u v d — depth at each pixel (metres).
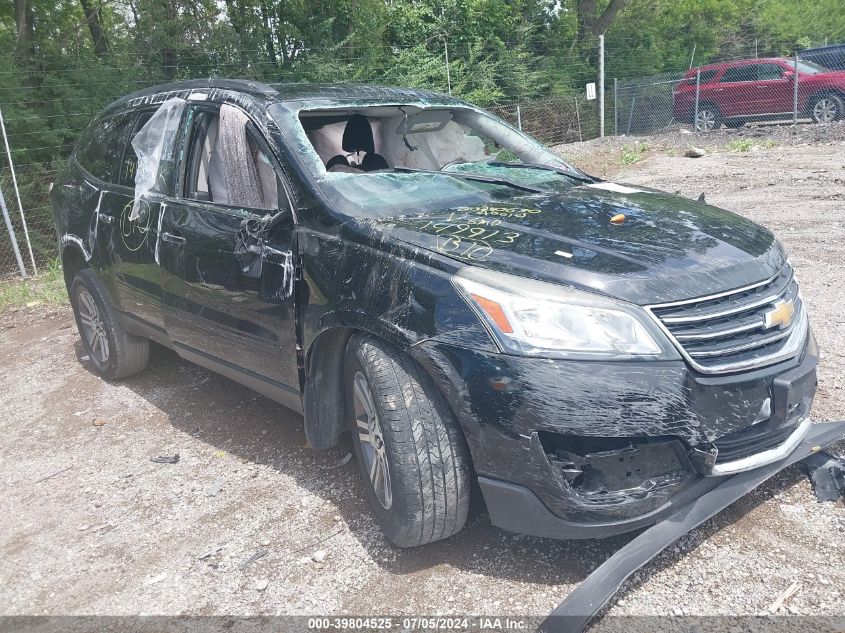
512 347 2.49
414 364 2.77
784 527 2.88
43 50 11.70
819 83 17.19
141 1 13.12
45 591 3.05
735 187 10.62
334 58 15.94
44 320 7.51
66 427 4.67
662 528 2.60
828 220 8.01
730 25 28.33
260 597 2.85
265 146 3.57
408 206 3.30
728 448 2.62
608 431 2.43
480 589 2.74
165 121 4.38
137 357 5.18
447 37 19.08
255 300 3.49
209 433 4.34
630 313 2.47
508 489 2.57
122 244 4.55
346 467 3.74
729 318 2.62
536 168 4.08
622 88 20.12
